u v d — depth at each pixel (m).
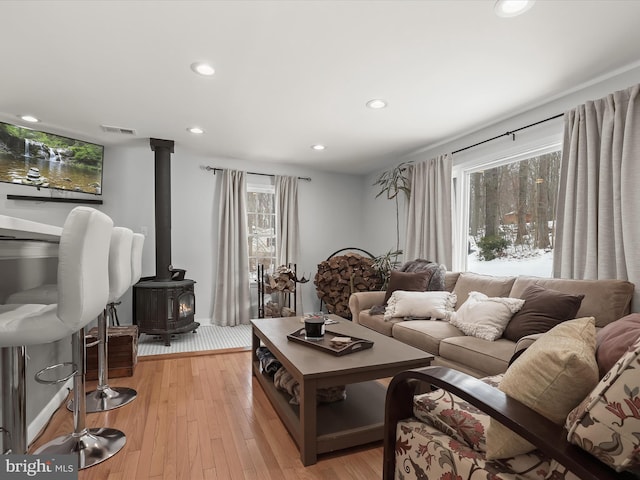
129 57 2.28
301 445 1.68
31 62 2.33
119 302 3.89
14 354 1.42
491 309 2.44
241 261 4.82
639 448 0.69
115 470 1.60
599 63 2.32
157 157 4.00
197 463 1.66
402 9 1.82
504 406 0.91
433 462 1.14
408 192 4.50
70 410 2.24
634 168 2.20
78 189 3.88
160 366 3.05
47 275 2.59
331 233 5.60
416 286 3.33
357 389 2.34
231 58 2.29
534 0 1.74
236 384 2.64
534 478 0.92
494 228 3.52
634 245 2.18
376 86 2.68
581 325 1.19
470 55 2.25
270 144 4.17
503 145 3.32
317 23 1.94
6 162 3.36
